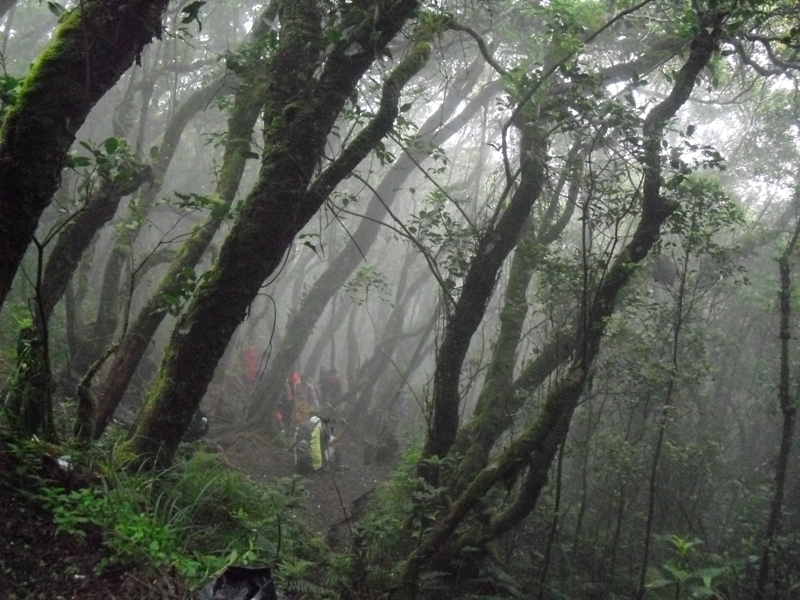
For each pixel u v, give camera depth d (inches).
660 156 270.8
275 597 165.9
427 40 269.6
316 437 493.0
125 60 189.5
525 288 359.3
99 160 212.4
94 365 240.1
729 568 335.9
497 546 358.0
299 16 257.6
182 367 244.4
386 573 265.4
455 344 302.4
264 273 242.1
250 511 272.7
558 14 331.3
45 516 182.7
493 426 330.3
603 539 381.1
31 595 155.1
